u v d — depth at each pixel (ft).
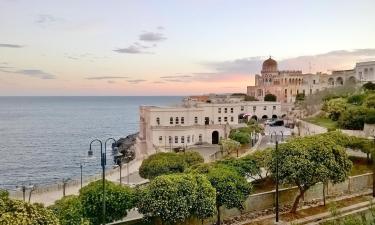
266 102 487.61
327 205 168.55
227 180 146.82
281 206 169.89
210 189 136.56
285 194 174.81
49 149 579.07
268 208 168.35
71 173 410.11
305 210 163.53
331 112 353.92
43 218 97.91
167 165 213.87
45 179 383.65
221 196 143.23
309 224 147.43
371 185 201.16
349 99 369.50
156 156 231.50
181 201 130.11
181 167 215.72
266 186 182.80
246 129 380.99
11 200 98.68
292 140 174.91
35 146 611.88
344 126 298.56
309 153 157.07
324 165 155.43
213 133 392.47
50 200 210.79
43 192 229.04
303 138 175.52
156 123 384.68
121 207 132.57
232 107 432.25
